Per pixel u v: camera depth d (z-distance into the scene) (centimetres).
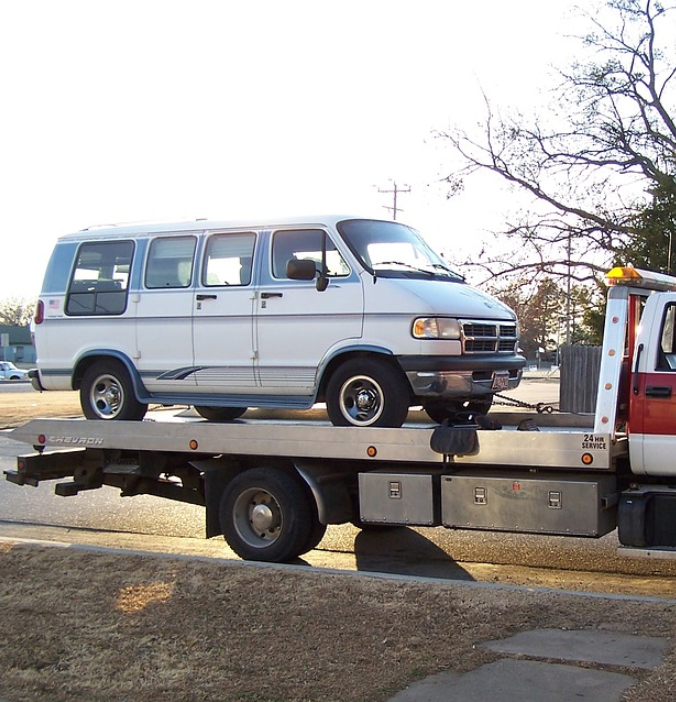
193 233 965
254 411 1114
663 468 750
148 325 979
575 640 587
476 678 529
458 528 805
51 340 1039
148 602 695
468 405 976
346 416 871
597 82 2461
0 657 593
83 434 996
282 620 644
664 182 2370
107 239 1020
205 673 552
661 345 753
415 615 645
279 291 904
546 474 788
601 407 745
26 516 1159
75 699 525
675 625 609
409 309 840
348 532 1055
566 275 2455
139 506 1226
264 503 904
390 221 954
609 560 905
